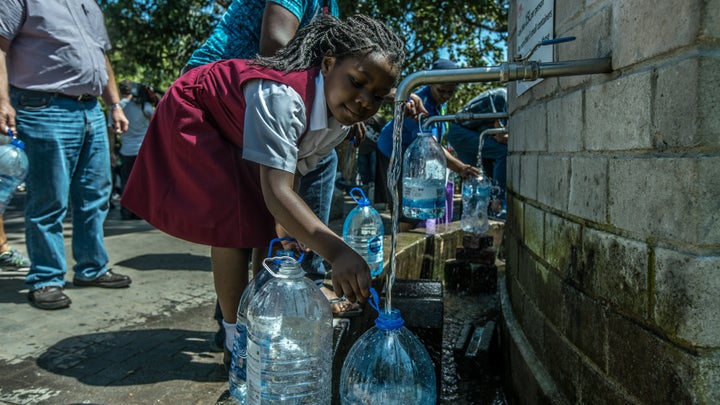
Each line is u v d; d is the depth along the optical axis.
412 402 1.65
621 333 1.45
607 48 1.56
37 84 3.36
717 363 1.14
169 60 11.10
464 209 4.56
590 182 1.66
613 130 1.51
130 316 3.33
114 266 4.47
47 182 3.39
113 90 4.04
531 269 2.34
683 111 1.18
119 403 2.32
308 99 1.75
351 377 1.68
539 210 2.22
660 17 1.26
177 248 5.18
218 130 1.94
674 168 1.21
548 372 2.03
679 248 1.20
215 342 2.86
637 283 1.37
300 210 1.62
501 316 2.91
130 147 7.78
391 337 1.66
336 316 2.40
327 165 2.81
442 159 3.64
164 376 2.57
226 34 2.51
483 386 2.58
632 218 1.39
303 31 1.92
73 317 3.28
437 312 2.08
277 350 1.67
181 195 1.93
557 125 1.99
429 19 8.89
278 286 1.74
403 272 3.48
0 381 2.48
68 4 3.44
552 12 2.07
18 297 3.59
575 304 1.77
